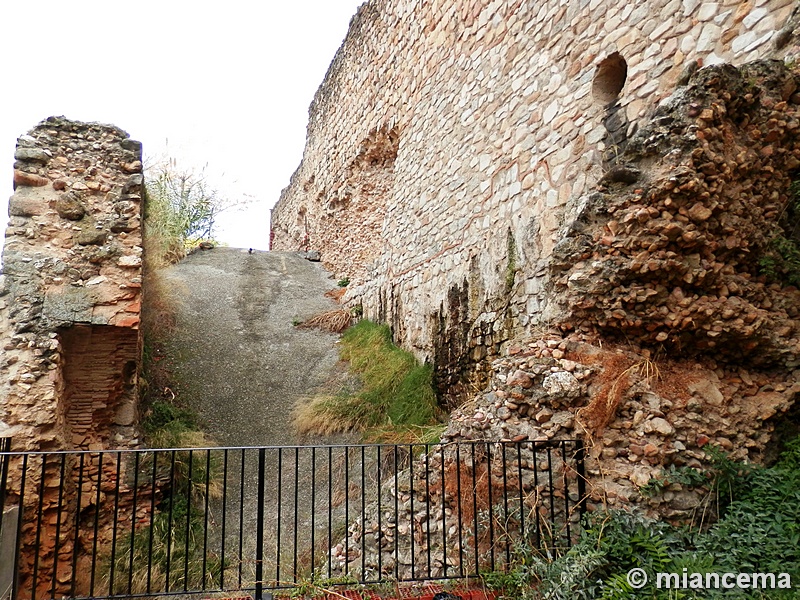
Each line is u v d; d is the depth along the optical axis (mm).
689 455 3422
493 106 6973
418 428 6551
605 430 3678
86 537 5172
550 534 3486
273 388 8375
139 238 5820
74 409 5578
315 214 17484
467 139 7562
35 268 5328
